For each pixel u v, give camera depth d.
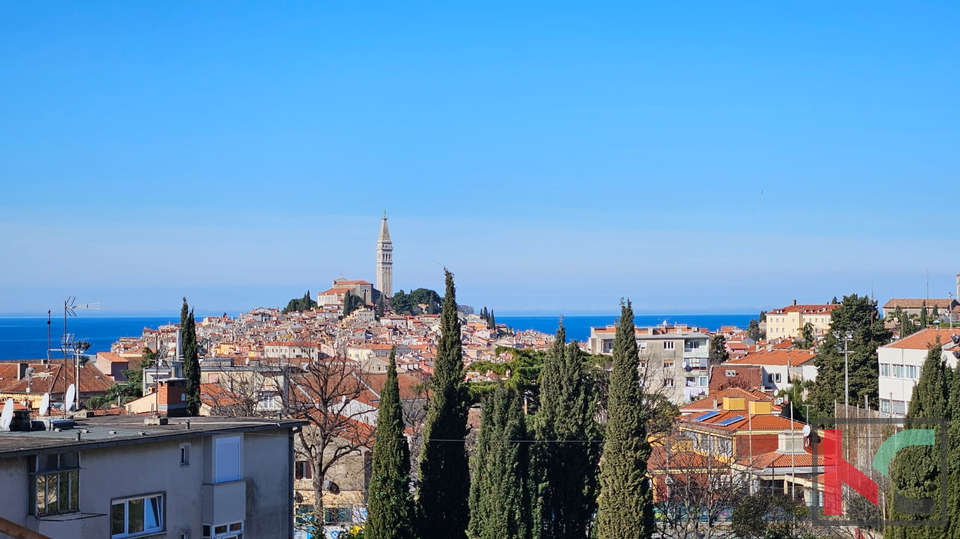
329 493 74.56
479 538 51.31
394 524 49.62
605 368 84.88
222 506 35.84
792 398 118.62
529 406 82.31
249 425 37.91
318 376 72.38
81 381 112.44
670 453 65.75
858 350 112.44
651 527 52.78
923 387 50.47
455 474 54.53
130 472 32.97
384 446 50.22
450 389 55.56
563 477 56.53
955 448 48.94
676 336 140.00
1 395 107.44
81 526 30.72
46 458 30.25
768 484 67.88
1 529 12.23
